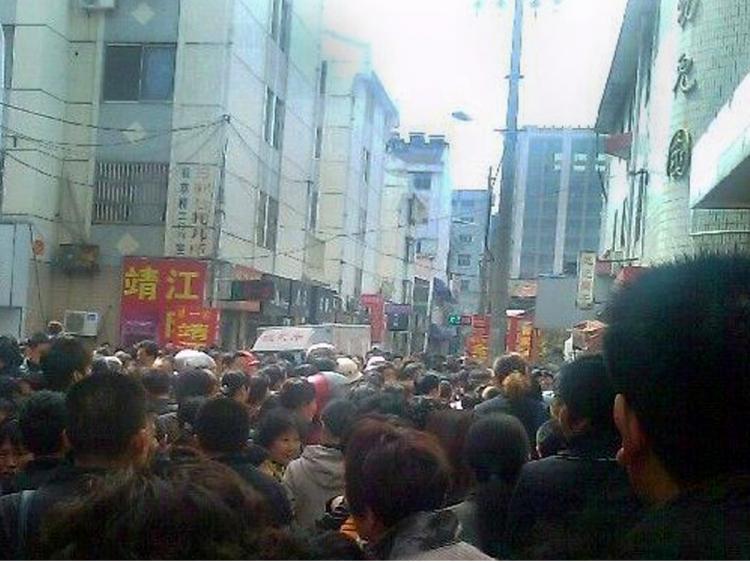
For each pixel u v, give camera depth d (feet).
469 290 239.30
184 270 65.05
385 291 136.26
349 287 113.70
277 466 15.48
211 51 67.00
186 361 27.27
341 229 109.40
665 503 4.68
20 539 7.86
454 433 12.57
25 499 8.13
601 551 5.59
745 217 42.55
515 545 9.96
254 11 73.05
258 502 5.44
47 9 64.80
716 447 4.67
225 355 31.96
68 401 9.23
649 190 61.77
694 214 45.57
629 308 5.25
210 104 66.85
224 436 11.68
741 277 5.07
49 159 65.98
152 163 67.26
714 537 4.29
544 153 244.22
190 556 4.70
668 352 4.80
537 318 75.87
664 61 58.03
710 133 31.83
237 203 70.59
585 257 68.64
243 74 70.95
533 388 18.97
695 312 4.86
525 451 11.63
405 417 14.84
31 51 64.34
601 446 10.03
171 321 64.64
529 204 244.22
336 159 109.91
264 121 77.46
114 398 9.07
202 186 66.28
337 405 14.80
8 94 64.23
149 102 67.51
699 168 34.09
